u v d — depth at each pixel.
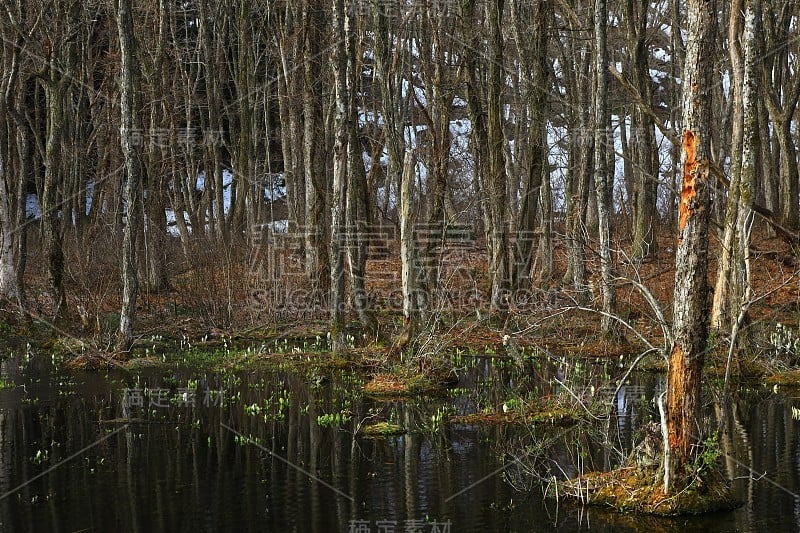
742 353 14.34
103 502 7.76
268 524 7.13
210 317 21.72
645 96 21.33
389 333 18.25
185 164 34.38
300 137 30.52
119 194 28.06
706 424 9.04
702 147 7.08
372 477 8.62
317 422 11.32
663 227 32.41
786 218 24.78
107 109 29.33
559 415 11.36
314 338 20.56
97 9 29.14
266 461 9.26
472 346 18.34
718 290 15.62
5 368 15.92
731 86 24.78
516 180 29.11
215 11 33.75
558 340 18.53
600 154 17.02
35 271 28.50
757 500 7.69
